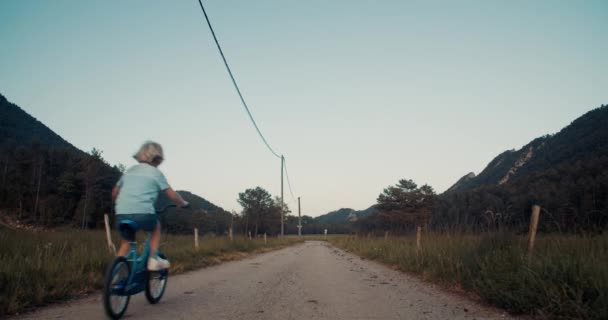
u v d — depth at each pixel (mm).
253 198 112188
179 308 5059
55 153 77312
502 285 5840
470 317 4918
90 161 61062
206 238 24500
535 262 6074
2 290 5379
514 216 9680
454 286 7730
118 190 4758
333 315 4844
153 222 4730
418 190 78312
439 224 14586
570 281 5250
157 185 4734
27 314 4707
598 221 7699
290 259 16172
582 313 4531
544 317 4812
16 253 7797
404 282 8719
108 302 4082
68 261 7770
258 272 10109
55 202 59438
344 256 19984
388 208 79000
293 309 5133
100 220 61719
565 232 8070
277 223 111750
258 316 4645
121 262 4348
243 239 26953
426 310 5332
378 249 18391
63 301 5684
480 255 8188
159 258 4949
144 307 5105
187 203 5133
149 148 4895
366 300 6035
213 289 6852
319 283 7957
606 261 5488
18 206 62656
